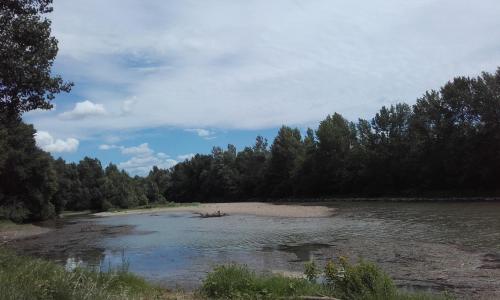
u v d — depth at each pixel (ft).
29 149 214.48
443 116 244.63
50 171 223.92
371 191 292.61
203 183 492.95
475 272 55.26
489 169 216.54
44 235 148.15
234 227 139.23
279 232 114.21
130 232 144.56
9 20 58.23
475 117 231.71
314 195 345.72
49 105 64.59
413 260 64.80
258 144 458.50
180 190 530.68
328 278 38.24
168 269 69.41
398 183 279.90
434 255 67.82
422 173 253.44
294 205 255.70
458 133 232.94
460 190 232.73
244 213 212.23
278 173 395.34
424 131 254.06
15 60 58.08
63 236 140.67
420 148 260.01
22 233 157.48
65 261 82.89
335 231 108.27
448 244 77.25
